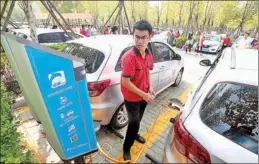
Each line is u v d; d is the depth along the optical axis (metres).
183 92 5.21
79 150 1.67
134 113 2.35
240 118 1.56
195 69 7.89
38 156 2.59
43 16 22.89
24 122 3.35
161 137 3.25
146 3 31.91
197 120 1.62
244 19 21.84
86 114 1.57
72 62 1.36
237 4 25.48
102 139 3.08
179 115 1.84
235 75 1.85
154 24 42.03
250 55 2.37
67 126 1.51
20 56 1.26
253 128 1.48
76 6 33.09
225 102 1.68
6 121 2.06
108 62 2.91
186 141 1.53
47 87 1.32
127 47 3.27
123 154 2.61
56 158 2.61
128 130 2.42
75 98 1.47
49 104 1.37
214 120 1.59
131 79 2.25
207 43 12.54
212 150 1.39
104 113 2.84
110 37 3.68
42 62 1.25
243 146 1.39
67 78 1.38
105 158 2.69
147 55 2.29
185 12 29.72
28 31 7.62
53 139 1.61
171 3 31.02
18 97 3.93
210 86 1.87
